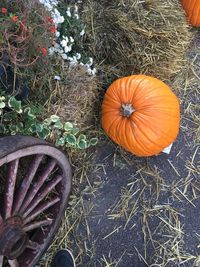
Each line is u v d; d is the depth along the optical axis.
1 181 0.98
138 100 1.06
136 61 1.19
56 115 1.04
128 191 1.16
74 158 1.15
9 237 0.87
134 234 1.13
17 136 0.88
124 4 1.19
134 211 1.15
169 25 1.20
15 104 0.93
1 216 0.87
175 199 1.15
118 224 1.14
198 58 1.28
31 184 0.95
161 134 1.06
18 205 0.90
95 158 1.18
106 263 1.11
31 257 1.01
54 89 1.06
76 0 1.18
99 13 1.19
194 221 1.14
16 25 0.89
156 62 1.20
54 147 0.94
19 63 0.93
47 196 1.02
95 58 1.19
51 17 1.00
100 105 1.16
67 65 1.08
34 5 0.94
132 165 1.18
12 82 0.96
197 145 1.20
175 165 1.18
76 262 1.11
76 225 1.14
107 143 1.19
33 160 0.92
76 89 1.08
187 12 1.26
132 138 1.07
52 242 1.12
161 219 1.14
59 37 1.08
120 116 1.08
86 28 1.17
